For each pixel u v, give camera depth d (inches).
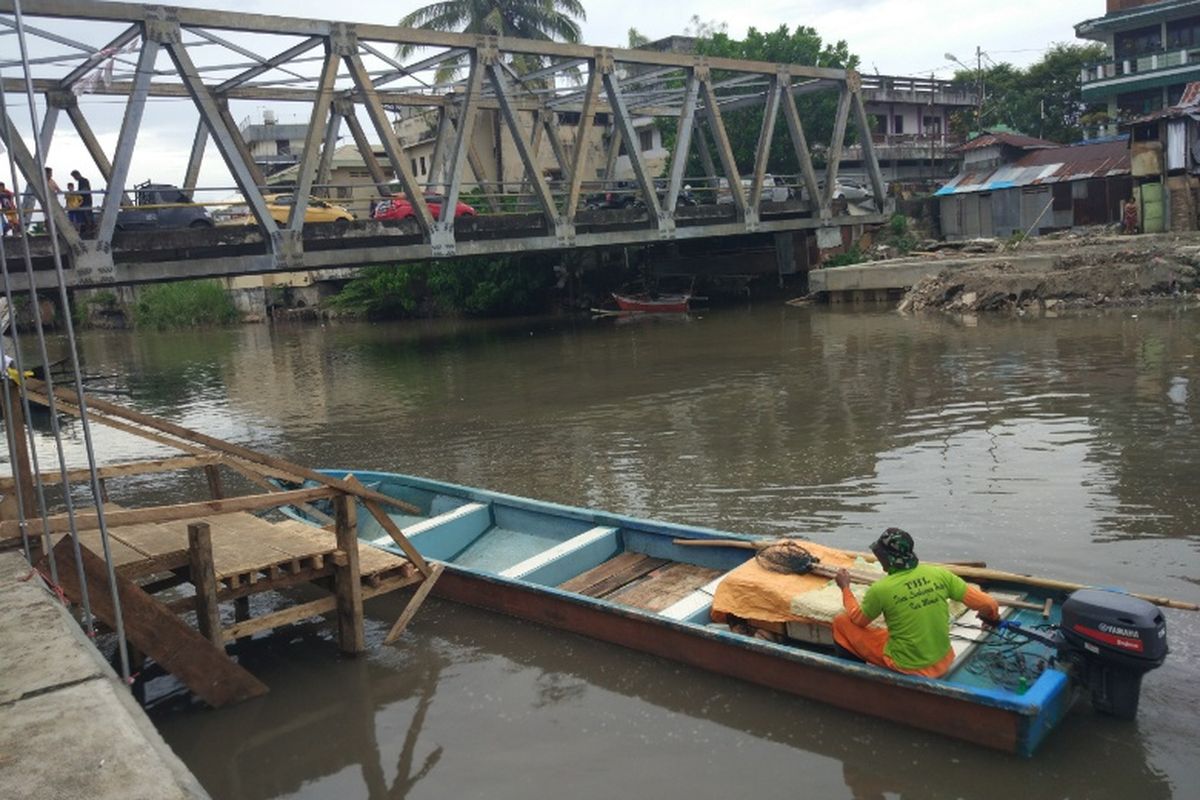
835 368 738.2
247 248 776.3
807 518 377.7
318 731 241.3
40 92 813.9
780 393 655.1
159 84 946.7
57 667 165.0
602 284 1581.0
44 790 125.7
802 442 504.4
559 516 353.1
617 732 228.5
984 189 1433.3
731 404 631.8
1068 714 217.9
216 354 1348.4
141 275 711.1
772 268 1453.0
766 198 1407.5
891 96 1852.9
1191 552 309.7
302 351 1295.5
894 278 1186.6
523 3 1445.6
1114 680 206.5
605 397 705.0
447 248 905.5
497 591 299.4
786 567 259.1
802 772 206.4
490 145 1662.2
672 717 233.5
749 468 461.4
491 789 209.3
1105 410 512.7
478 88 910.4
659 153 1790.1
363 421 697.0
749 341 958.4
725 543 301.3
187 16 709.9
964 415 532.4
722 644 243.4
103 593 236.5
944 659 217.9
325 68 797.9
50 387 200.4
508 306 1604.3
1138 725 212.5
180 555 262.1
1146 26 1489.9
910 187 1647.4
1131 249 1043.9
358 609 282.0
